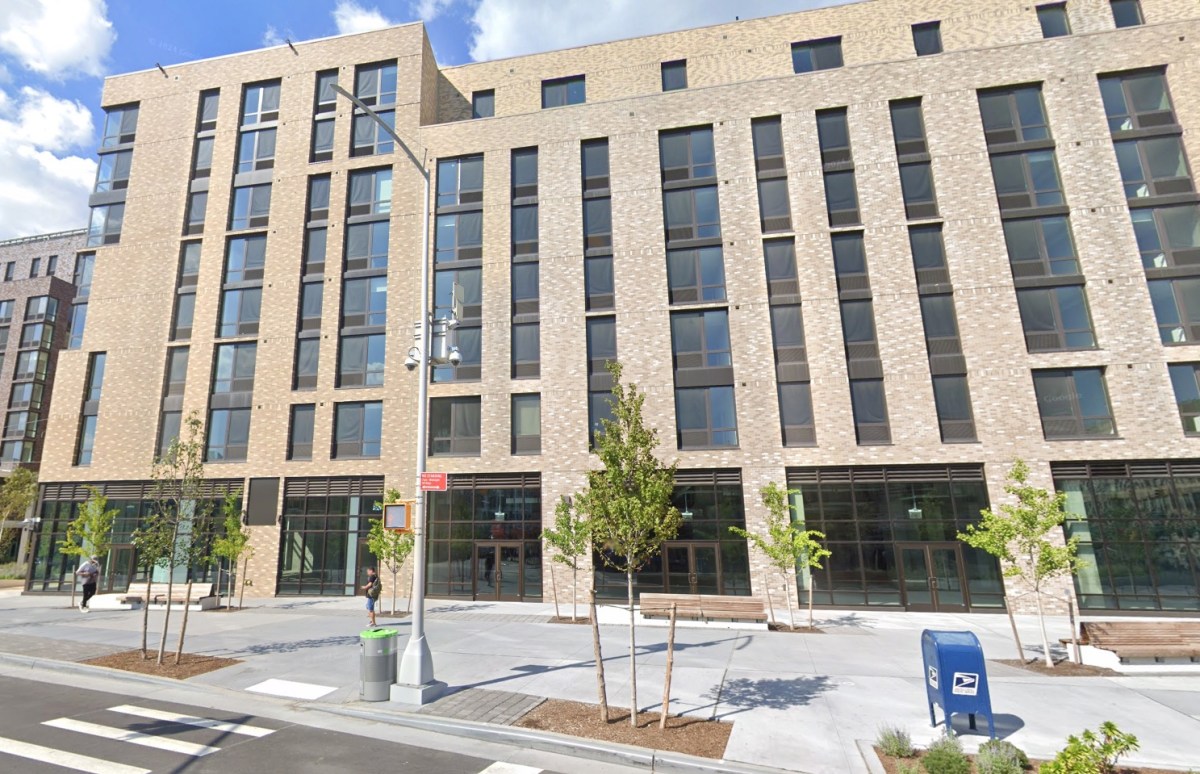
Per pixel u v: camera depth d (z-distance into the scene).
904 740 7.14
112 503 26.38
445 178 27.00
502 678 10.43
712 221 24.20
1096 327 20.41
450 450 24.27
